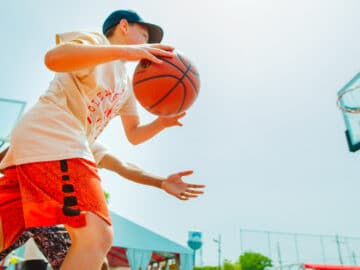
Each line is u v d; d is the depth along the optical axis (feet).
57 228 5.47
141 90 4.98
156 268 32.96
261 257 116.16
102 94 4.58
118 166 5.98
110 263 29.43
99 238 3.29
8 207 3.80
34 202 3.43
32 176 3.53
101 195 3.59
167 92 4.91
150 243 23.91
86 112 4.34
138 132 6.05
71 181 3.45
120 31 5.39
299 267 55.67
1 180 3.90
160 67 4.87
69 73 4.30
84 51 3.69
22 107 20.81
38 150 3.61
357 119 23.85
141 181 5.65
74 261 3.10
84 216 3.29
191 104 5.38
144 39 5.70
